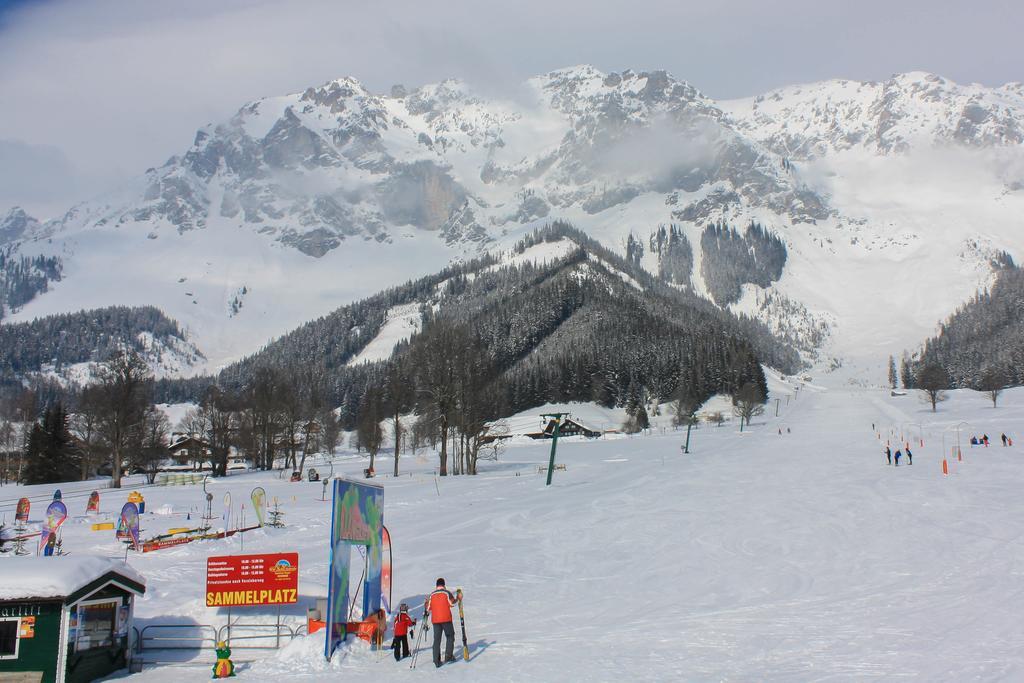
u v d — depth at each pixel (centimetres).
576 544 3953
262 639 2334
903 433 11581
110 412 8194
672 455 10175
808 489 5541
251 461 12531
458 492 6638
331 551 2217
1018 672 1786
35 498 6681
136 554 3784
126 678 2045
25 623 1945
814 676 1817
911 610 2427
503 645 2255
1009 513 4084
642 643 2202
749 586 2902
